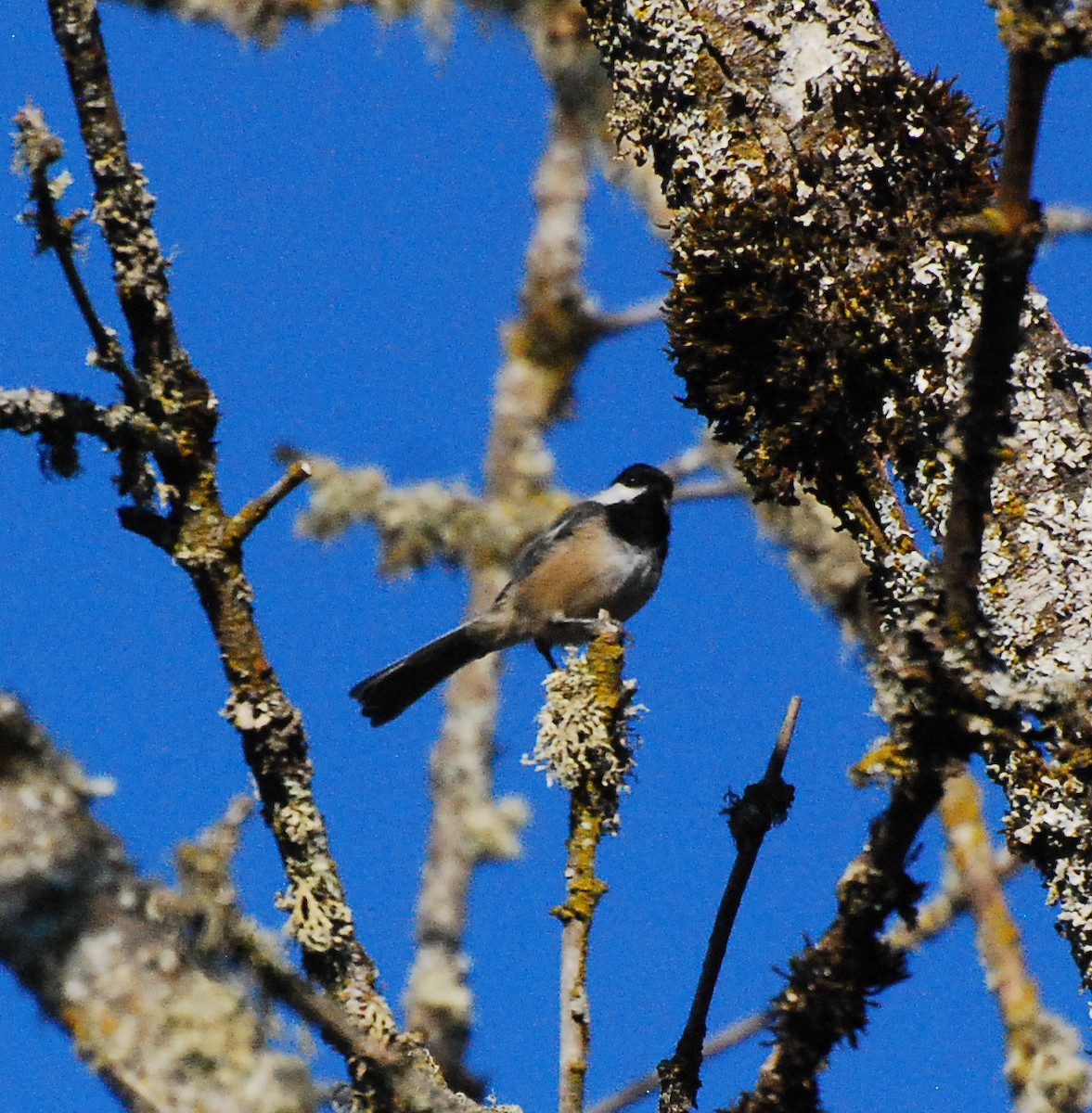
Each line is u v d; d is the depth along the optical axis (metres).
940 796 6.27
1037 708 7.54
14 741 5.27
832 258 9.08
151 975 5.14
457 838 17.83
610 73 10.48
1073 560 7.91
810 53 9.57
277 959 5.91
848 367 8.95
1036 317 8.41
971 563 6.29
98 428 7.52
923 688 6.27
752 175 9.43
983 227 5.93
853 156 9.18
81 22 7.83
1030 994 7.98
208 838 5.77
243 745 7.28
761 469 9.15
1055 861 7.52
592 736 7.79
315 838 7.18
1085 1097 7.53
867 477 8.92
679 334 9.41
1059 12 5.74
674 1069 7.05
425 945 17.16
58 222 7.45
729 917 7.34
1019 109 5.89
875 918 6.53
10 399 7.45
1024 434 8.18
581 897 7.18
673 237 9.80
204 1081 5.04
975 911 8.62
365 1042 6.49
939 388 8.73
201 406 7.66
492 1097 8.40
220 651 7.40
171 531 7.54
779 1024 6.65
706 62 9.78
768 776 7.57
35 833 5.16
